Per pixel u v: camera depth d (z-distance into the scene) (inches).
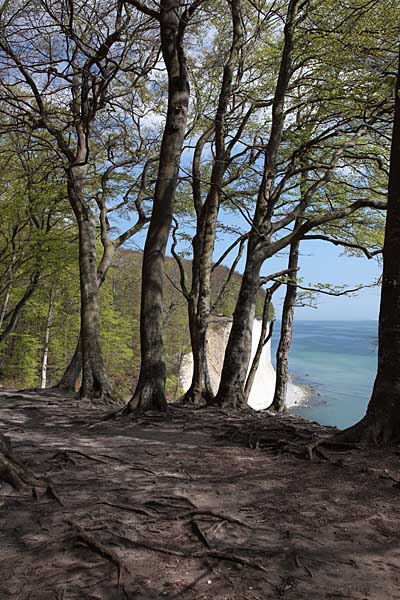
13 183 677.3
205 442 288.2
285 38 410.0
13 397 484.4
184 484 199.0
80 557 130.5
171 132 402.0
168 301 1304.1
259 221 430.3
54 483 194.4
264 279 472.7
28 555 131.1
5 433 305.4
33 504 167.6
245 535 146.7
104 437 303.7
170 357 1395.2
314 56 391.5
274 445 262.7
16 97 512.4
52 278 823.1
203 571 124.6
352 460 218.7
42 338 1146.7
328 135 425.7
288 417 389.1
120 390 1321.4
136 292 1472.7
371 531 149.3
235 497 182.4
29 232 737.0
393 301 241.9
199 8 439.8
